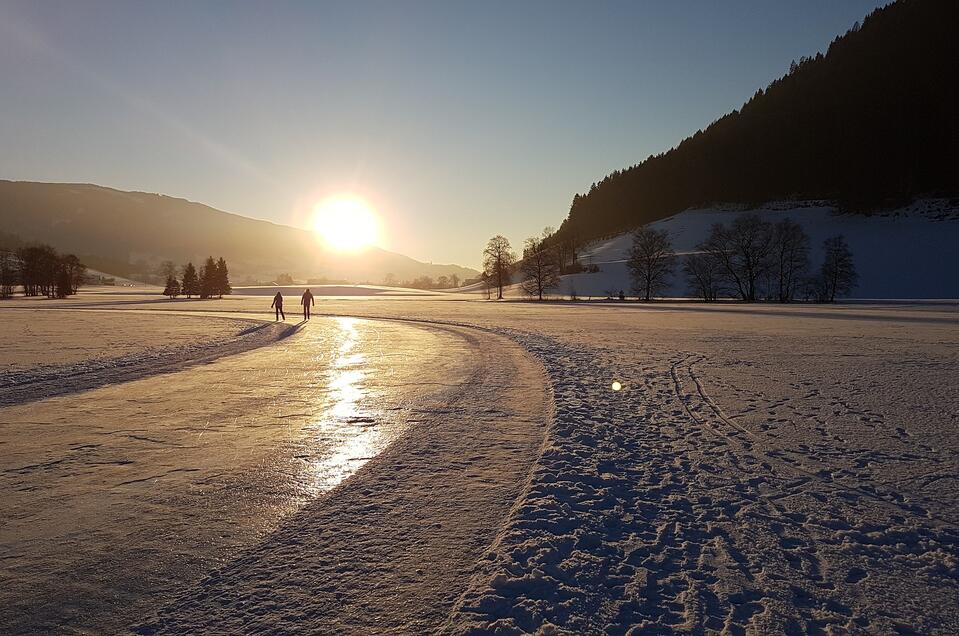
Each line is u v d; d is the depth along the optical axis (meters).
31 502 4.70
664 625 3.01
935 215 93.94
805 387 9.87
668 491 4.97
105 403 8.76
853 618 3.06
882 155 120.69
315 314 36.44
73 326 25.06
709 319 29.83
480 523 4.28
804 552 3.83
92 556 3.75
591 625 3.00
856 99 144.12
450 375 11.48
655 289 77.69
